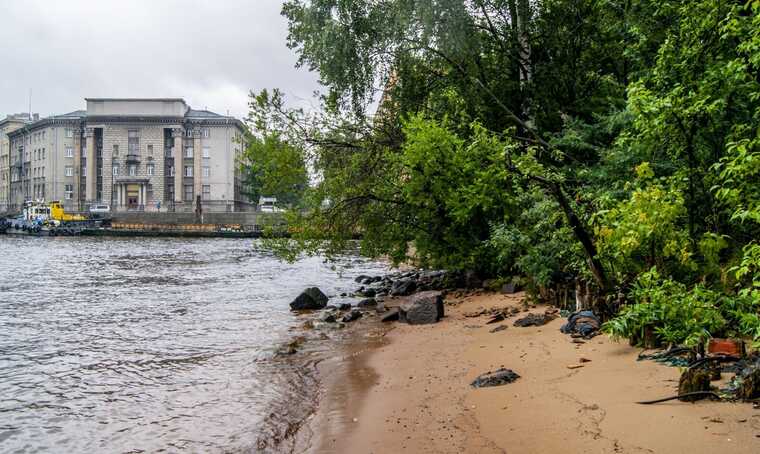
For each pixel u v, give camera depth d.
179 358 10.05
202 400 7.57
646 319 6.72
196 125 96.00
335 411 6.79
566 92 18.67
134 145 94.75
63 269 29.53
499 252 14.64
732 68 7.25
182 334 12.34
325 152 17.94
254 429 6.41
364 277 24.66
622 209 7.45
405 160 15.06
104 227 79.62
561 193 8.90
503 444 5.05
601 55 17.94
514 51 19.17
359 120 18.59
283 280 24.73
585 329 8.51
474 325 11.11
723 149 8.12
